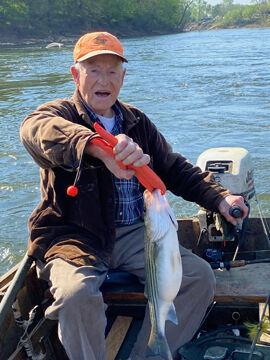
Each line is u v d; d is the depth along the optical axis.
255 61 23.48
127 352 2.64
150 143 2.89
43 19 53.28
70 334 2.17
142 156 1.94
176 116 11.38
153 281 1.95
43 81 18.55
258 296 2.64
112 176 2.53
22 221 5.95
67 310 2.13
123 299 2.85
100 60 2.54
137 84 16.89
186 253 2.59
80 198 2.50
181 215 5.87
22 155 8.41
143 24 66.88
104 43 2.54
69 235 2.51
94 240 2.51
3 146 9.01
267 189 6.45
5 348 2.45
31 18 52.09
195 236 3.30
